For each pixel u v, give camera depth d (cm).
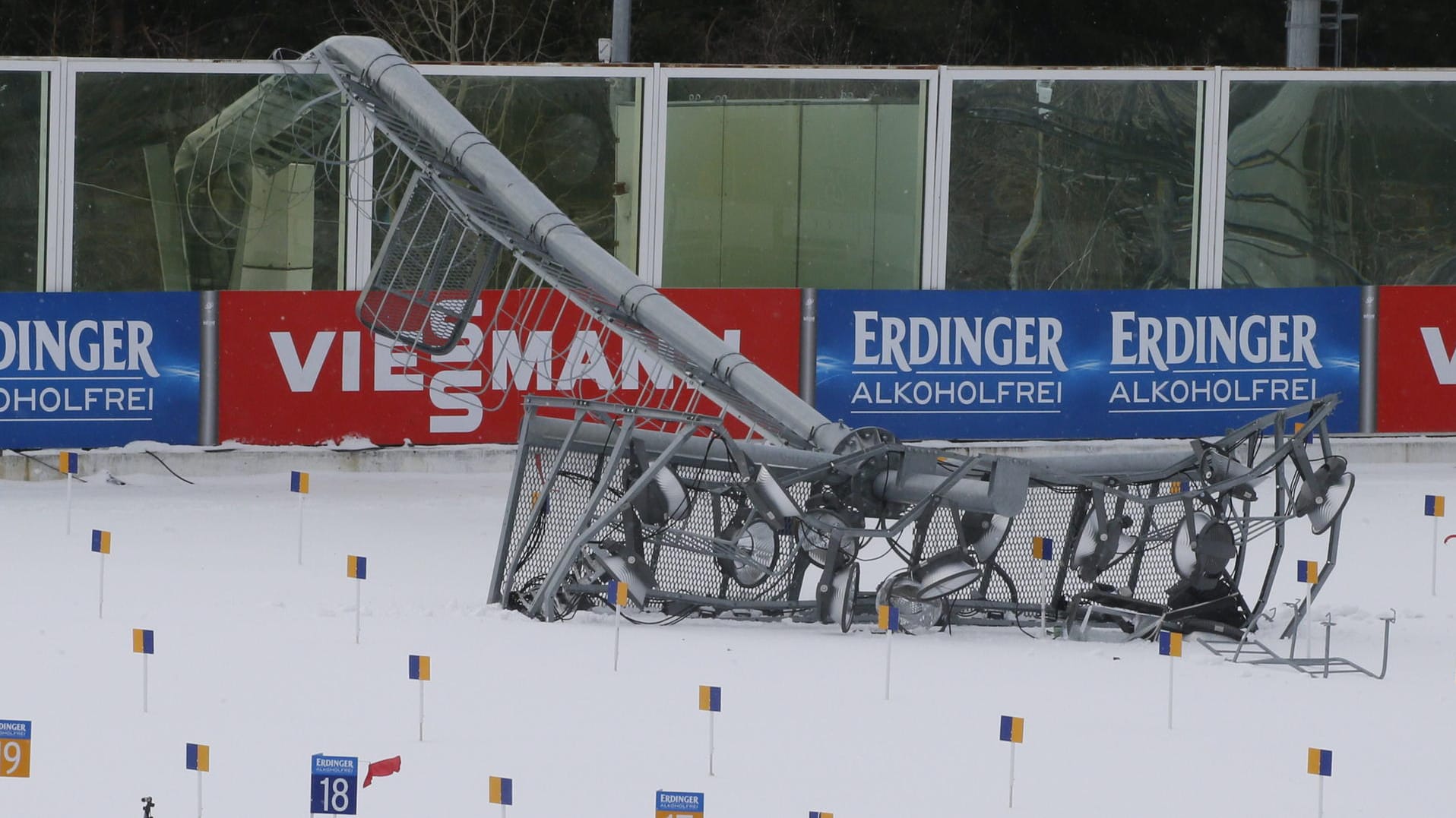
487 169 5578
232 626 4200
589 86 6950
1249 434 4694
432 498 6438
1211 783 3144
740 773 3127
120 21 14312
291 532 5653
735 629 4475
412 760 3136
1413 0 15638
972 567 4462
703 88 7019
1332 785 3147
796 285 7156
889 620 3728
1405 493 6775
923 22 15300
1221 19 15725
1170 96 7219
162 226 6819
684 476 4584
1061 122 7188
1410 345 7456
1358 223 7388
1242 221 7331
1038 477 4578
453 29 12744
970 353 7212
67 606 4347
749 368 5194
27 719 3306
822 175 7112
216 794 2897
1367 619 4744
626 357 6962
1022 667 4094
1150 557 4731
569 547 4434
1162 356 7319
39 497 6241
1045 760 3266
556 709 3541
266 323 6844
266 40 14738
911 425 7200
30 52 14338
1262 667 4169
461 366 6944
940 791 3055
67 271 6762
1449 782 3191
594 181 6988
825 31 15125
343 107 6838
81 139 6731
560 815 2848
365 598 4631
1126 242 7281
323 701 3528
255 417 6856
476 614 4469
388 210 6894
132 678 3653
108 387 6750
